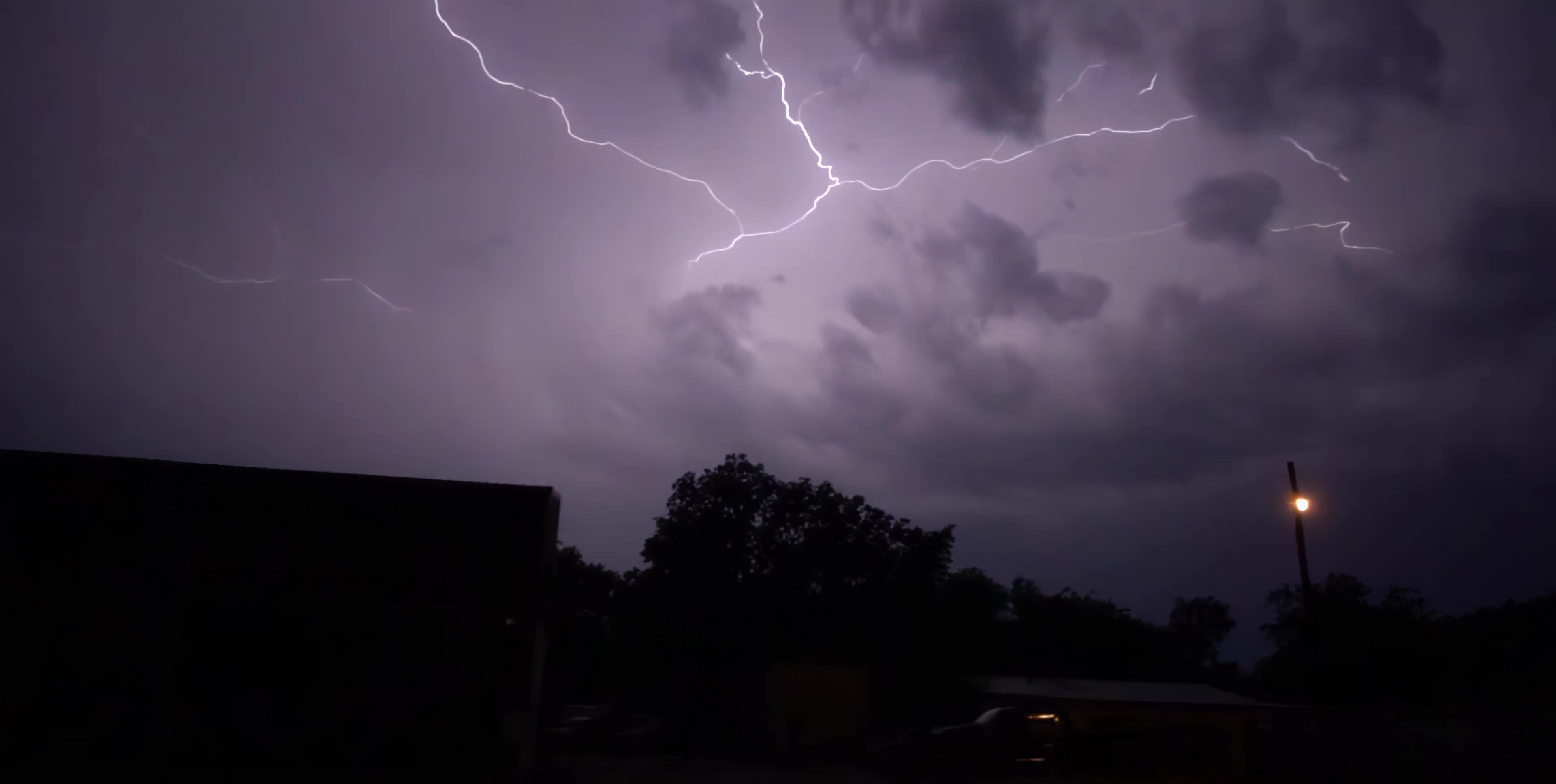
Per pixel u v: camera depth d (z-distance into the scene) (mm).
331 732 11094
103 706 10680
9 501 10961
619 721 25750
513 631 11766
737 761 24438
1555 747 16016
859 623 31422
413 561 11742
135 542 11117
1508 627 36469
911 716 30172
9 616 10719
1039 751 21031
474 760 11320
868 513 34000
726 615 31125
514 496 12266
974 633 34000
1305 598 22906
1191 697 27688
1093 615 47844
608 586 37562
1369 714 18406
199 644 11008
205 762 10758
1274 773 20172
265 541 11438
